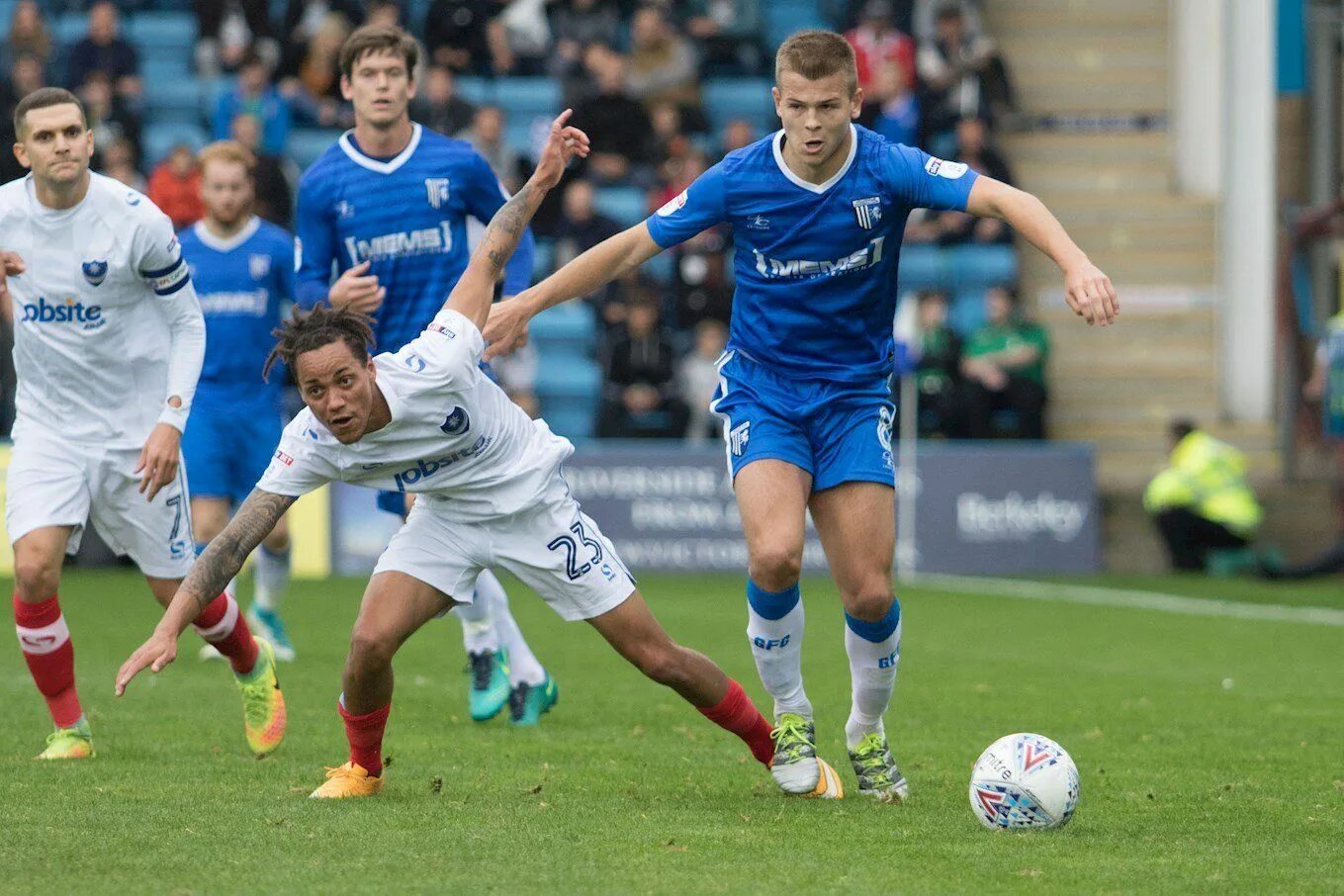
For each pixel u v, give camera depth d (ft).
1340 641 132.46
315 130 221.66
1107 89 239.91
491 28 230.68
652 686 101.60
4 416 183.83
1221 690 103.14
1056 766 59.00
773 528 61.93
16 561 72.79
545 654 118.93
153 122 227.61
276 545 110.52
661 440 191.52
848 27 231.91
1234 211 219.41
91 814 60.39
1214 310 220.23
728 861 53.47
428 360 58.65
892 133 218.59
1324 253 206.69
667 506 188.34
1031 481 192.44
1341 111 221.25
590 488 187.01
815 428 64.69
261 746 74.28
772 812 61.87
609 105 217.77
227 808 61.57
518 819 60.03
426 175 87.20
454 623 138.21
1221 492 189.67
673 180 207.82
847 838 57.26
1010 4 242.17
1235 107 218.79
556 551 61.98
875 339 65.51
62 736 74.02
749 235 64.23
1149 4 242.17
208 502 108.27
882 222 63.46
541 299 63.31
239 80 214.07
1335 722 89.66
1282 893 49.96
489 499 61.36
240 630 72.64
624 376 192.75
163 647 55.72
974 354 198.29
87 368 73.51
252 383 109.40
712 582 178.29
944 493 191.01
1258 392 218.59
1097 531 193.16
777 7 255.50
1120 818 61.67
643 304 193.06
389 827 58.39
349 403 56.65
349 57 87.20
